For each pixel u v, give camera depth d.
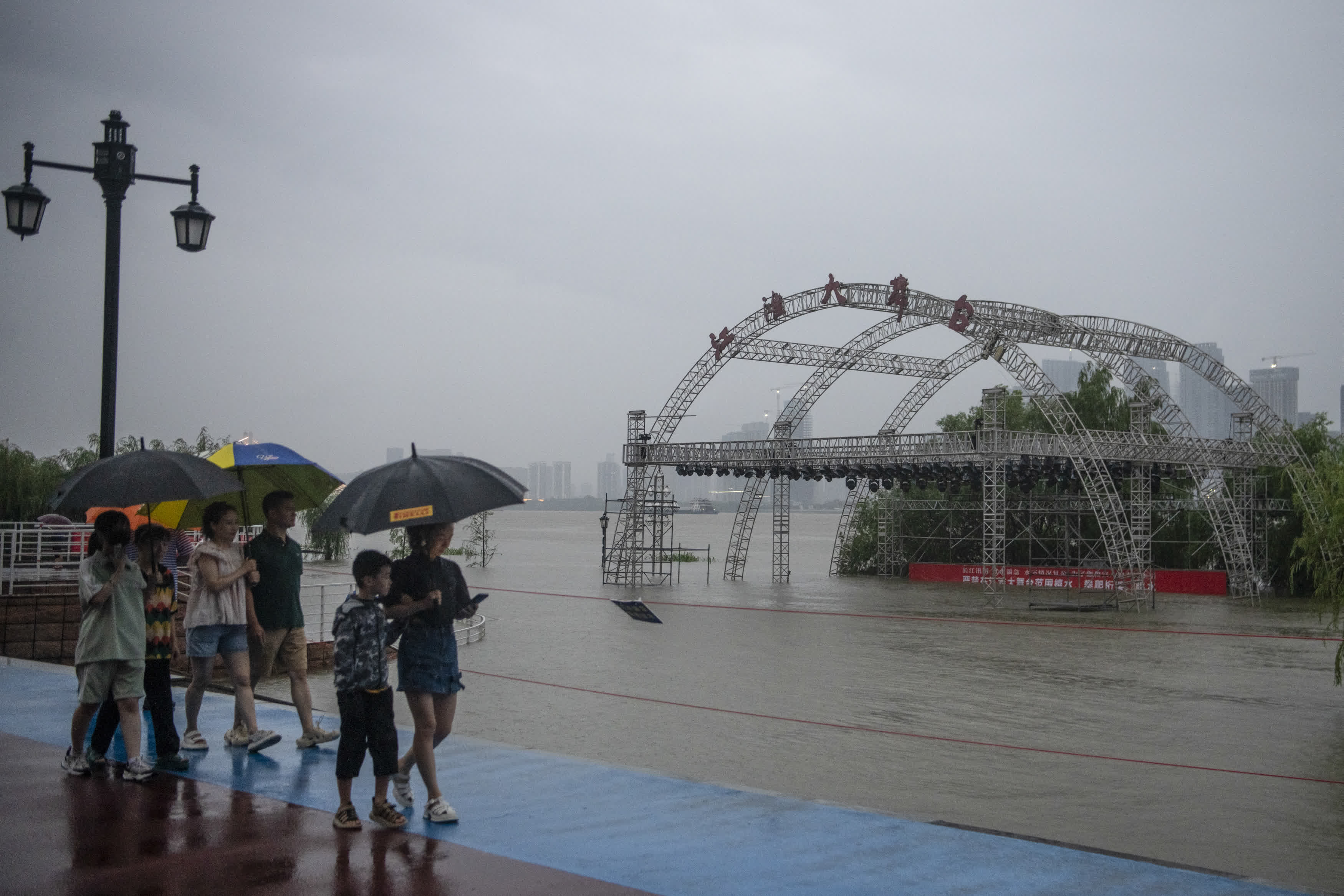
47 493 42.97
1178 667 29.53
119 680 8.90
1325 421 62.22
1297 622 41.94
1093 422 68.62
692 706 22.36
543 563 91.75
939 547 70.38
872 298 45.88
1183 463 51.94
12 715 11.59
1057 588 58.56
